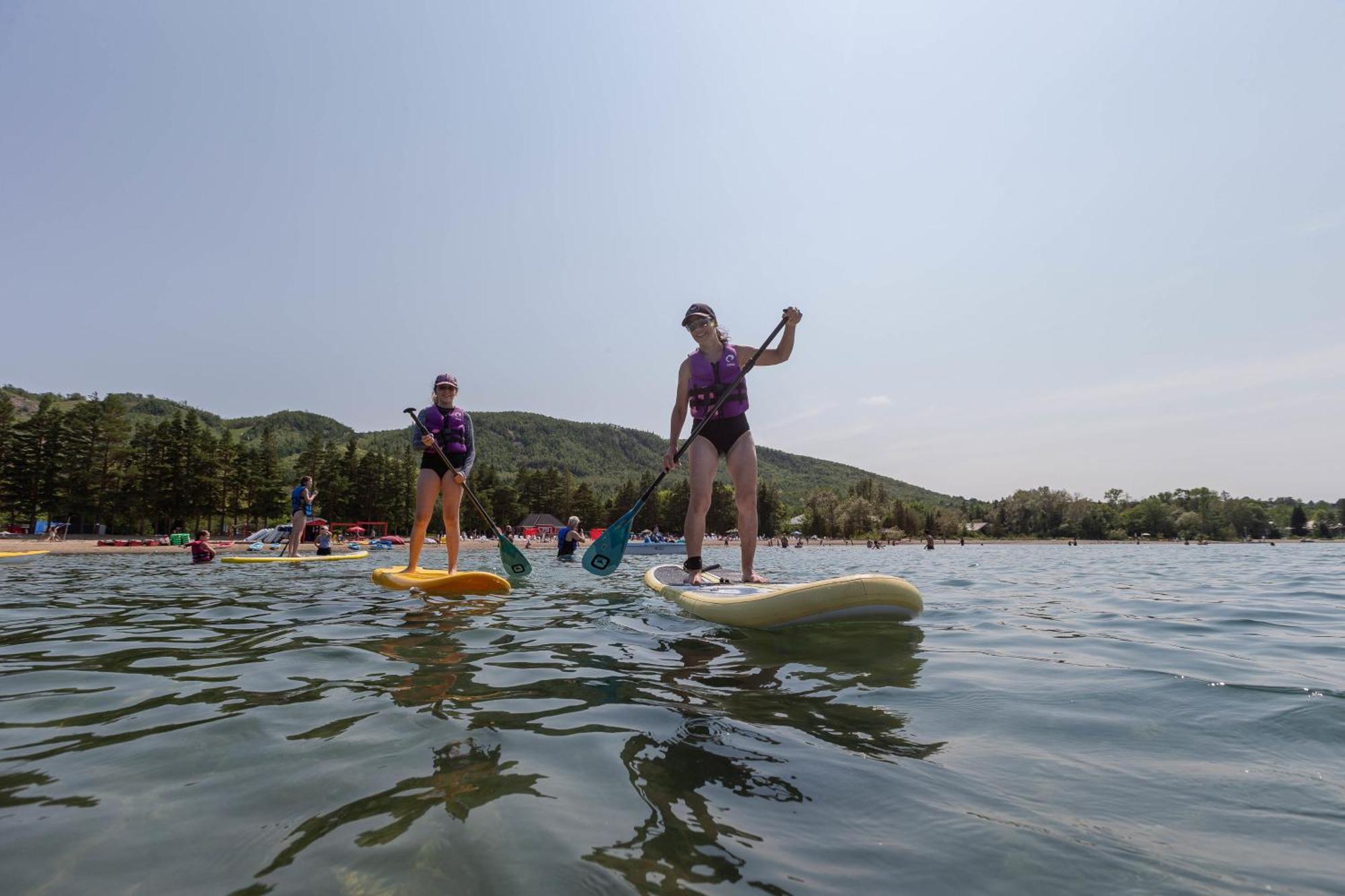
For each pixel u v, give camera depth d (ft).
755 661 9.06
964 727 6.27
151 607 15.08
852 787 4.83
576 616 13.43
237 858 3.70
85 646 10.11
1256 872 3.67
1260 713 6.77
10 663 8.87
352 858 3.69
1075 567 45.96
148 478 178.19
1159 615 15.62
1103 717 6.61
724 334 16.47
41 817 4.20
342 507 218.59
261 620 12.82
